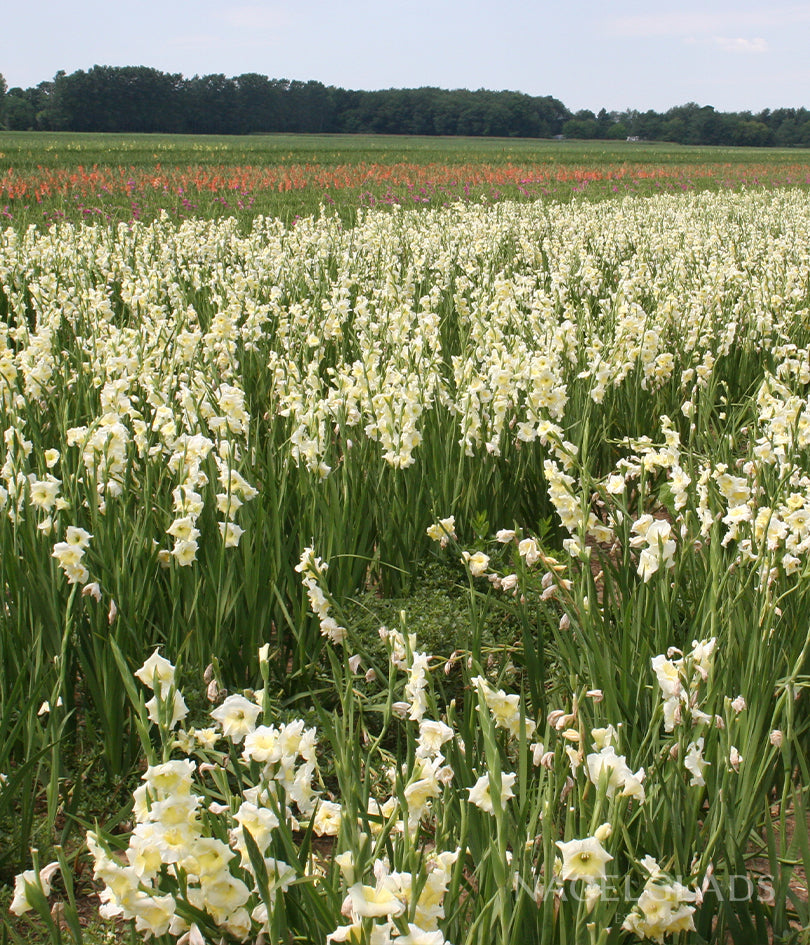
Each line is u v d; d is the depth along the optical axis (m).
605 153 66.81
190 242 11.64
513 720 2.38
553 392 4.93
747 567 3.67
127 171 35.06
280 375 5.89
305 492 4.54
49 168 36.03
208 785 3.32
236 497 3.79
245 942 2.14
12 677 3.54
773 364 7.84
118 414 4.42
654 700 2.96
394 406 4.77
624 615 3.22
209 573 3.88
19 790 3.32
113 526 3.80
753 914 2.63
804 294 9.71
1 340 6.20
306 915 2.22
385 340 7.06
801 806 2.62
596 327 7.54
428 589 4.49
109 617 3.36
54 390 5.75
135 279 9.55
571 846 1.94
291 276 10.38
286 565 4.22
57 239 11.66
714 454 4.85
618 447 6.45
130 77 113.31
